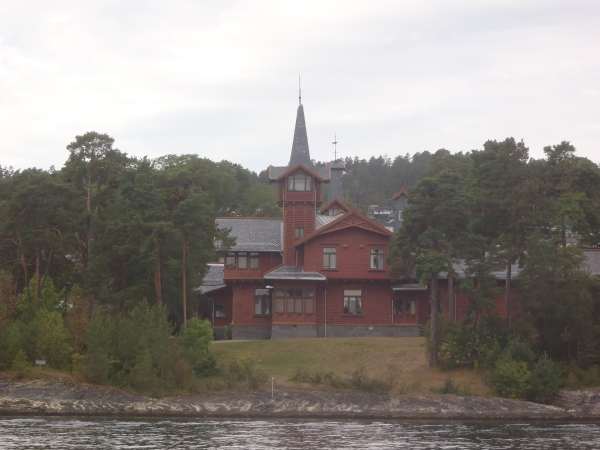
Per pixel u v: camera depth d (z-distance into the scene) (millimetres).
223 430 46406
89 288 61469
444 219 58844
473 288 58000
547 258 59844
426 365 59969
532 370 56812
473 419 52969
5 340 55281
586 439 45188
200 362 57438
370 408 53688
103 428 46156
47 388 52719
